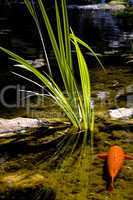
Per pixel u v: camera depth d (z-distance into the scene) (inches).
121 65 233.5
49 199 83.4
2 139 119.9
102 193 85.8
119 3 695.1
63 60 121.4
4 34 359.6
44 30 395.9
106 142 116.3
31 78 207.2
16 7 602.9
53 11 551.2
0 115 143.7
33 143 116.8
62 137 121.3
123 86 184.4
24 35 359.6
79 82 197.0
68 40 118.4
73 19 492.1
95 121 135.2
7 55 265.1
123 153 104.0
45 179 92.9
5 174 95.4
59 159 104.9
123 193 85.8
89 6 674.8
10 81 199.3
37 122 133.9
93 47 300.7
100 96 168.1
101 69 223.8
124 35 362.9
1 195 85.0
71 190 87.4
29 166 100.4
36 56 262.2
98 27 420.2
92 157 105.7
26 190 87.3
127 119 137.5
